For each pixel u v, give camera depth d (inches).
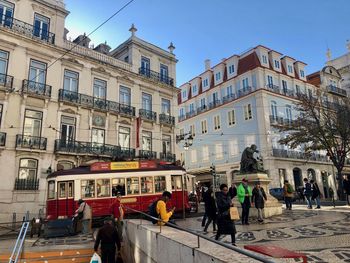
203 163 1510.8
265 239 305.7
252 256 107.3
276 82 1348.4
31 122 771.4
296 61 1491.1
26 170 738.8
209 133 1502.2
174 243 179.3
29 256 311.4
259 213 443.2
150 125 1053.8
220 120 1445.6
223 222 259.8
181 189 658.8
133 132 995.3
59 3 884.0
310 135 1053.2
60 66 850.8
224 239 314.7
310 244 269.9
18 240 310.2
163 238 202.2
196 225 458.3
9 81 744.3
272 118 1250.6
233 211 255.8
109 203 589.6
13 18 776.3
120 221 378.0
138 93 1042.7
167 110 1141.1
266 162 1188.5
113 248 276.2
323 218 455.5
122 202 595.5
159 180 640.4
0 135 705.0
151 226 266.4
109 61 982.4
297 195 1063.0
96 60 933.8
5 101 730.8
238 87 1380.4
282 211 586.6
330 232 329.1
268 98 1270.9
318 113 1133.1
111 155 893.8
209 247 153.8
